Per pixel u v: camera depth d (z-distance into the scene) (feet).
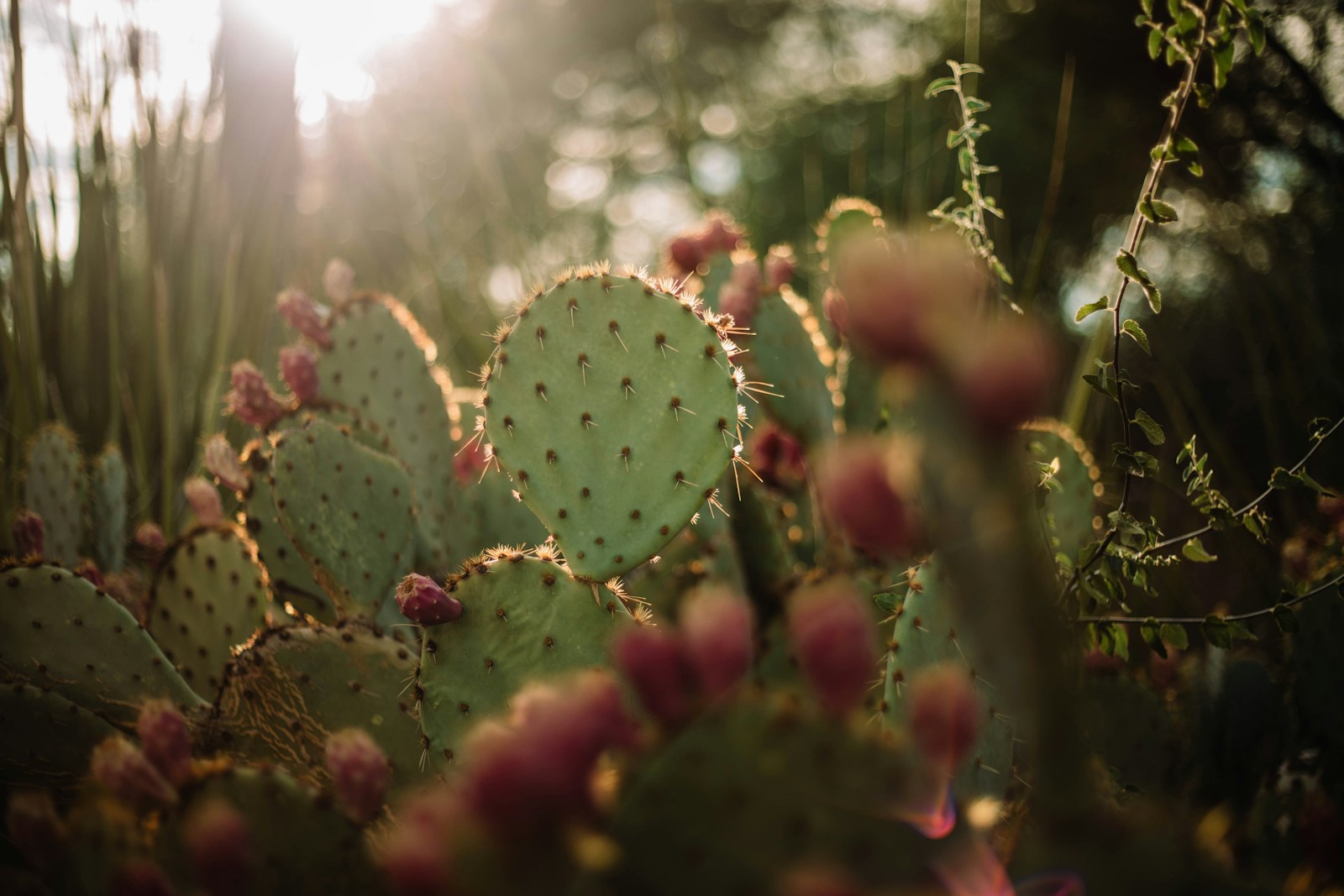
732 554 3.93
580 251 21.22
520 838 2.11
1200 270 7.22
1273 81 5.80
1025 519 2.00
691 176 7.00
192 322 6.24
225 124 6.43
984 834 2.68
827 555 4.12
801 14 21.54
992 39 12.65
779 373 4.13
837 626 2.12
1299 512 4.82
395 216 8.87
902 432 2.72
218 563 4.15
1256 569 4.51
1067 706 2.17
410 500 4.11
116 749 2.63
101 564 5.03
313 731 3.50
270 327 6.41
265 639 3.52
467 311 8.64
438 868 2.19
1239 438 5.76
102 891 2.59
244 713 3.56
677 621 3.91
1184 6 3.46
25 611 3.64
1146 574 3.51
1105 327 4.85
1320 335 5.19
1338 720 3.49
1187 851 2.34
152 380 5.87
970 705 2.20
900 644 3.08
